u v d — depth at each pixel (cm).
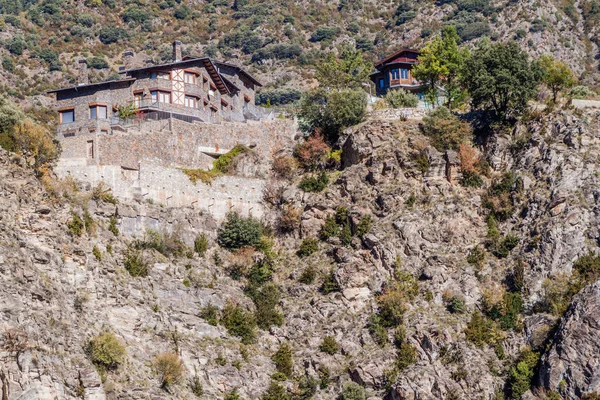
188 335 13050
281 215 14850
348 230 14338
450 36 17488
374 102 16962
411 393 12712
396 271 13888
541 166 14538
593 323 12706
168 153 15062
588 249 13725
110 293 12612
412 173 14725
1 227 11819
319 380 12988
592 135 14662
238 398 12631
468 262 13962
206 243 14238
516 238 14050
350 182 14788
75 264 12406
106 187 14088
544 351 13012
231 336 13288
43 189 12788
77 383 11462
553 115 15075
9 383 10988
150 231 13925
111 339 11944
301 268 14200
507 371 13000
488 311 13525
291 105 19238
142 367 12275
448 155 14800
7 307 11262
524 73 15200
